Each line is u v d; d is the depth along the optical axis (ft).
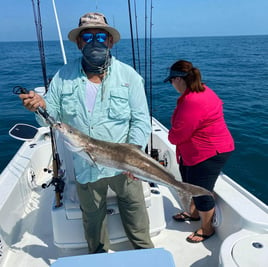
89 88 6.40
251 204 7.93
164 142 12.55
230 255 5.99
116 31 6.53
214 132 7.66
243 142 19.93
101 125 6.49
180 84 7.90
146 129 6.75
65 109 6.52
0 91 39.22
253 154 18.15
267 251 6.11
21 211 9.86
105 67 6.22
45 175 13.00
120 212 7.73
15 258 8.19
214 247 8.47
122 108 6.49
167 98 34.37
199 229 8.84
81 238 8.02
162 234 9.14
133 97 6.62
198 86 7.52
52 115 6.43
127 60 54.95
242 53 107.04
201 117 7.43
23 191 10.37
